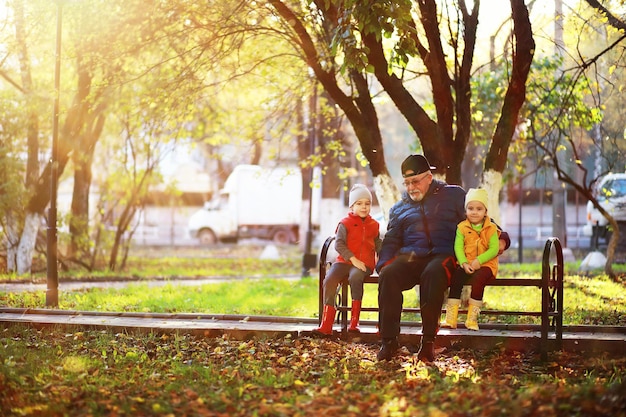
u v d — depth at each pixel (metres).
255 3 14.09
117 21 15.02
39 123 23.23
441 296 8.94
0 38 18.53
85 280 21.45
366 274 9.84
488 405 6.62
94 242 27.52
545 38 14.92
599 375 8.35
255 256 35.34
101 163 28.47
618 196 27.86
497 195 13.97
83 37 15.62
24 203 22.77
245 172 41.88
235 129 21.66
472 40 14.00
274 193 41.88
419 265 9.20
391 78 13.54
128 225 26.53
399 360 9.16
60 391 7.38
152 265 29.20
